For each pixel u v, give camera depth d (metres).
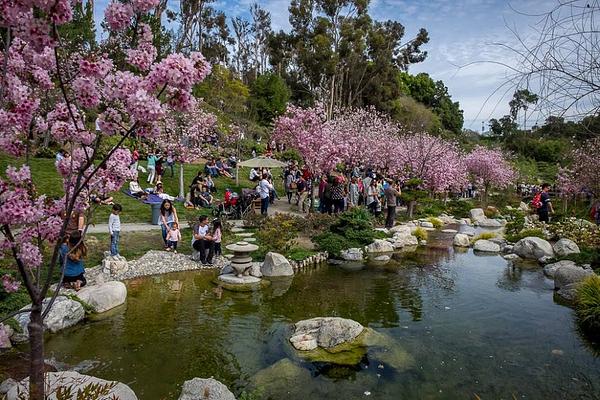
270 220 14.62
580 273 9.66
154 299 8.82
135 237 12.92
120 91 2.75
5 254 3.36
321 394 5.29
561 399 5.32
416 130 38.06
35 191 3.22
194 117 20.53
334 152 18.58
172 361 6.12
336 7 42.56
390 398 5.25
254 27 59.75
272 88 43.28
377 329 7.41
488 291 9.77
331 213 17.14
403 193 21.28
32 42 2.66
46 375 4.50
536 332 7.38
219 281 10.22
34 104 2.98
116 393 4.39
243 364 6.07
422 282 10.50
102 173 3.45
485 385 5.60
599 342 6.99
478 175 32.38
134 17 3.10
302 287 9.97
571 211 18.77
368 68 47.53
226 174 25.33
